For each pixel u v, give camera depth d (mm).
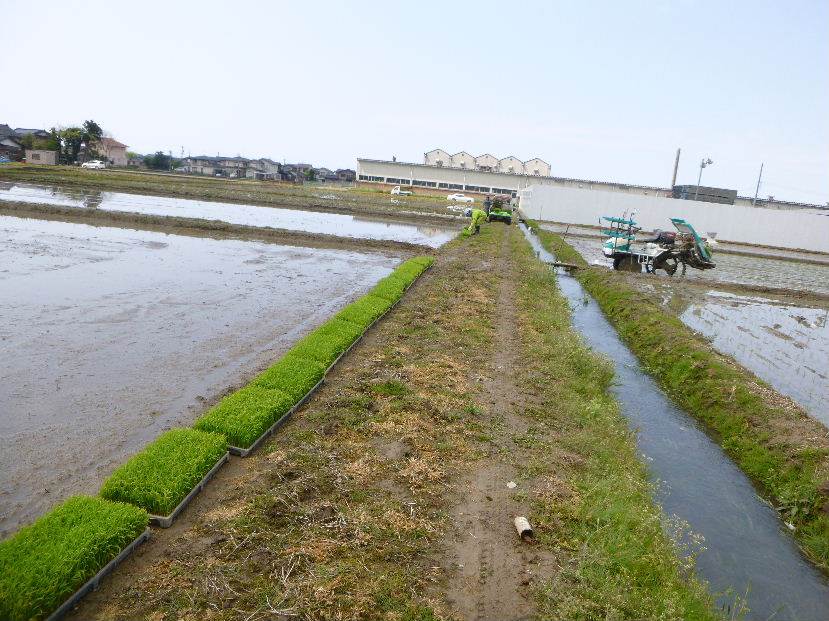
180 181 54750
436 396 7742
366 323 10594
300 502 5082
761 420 8016
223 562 4250
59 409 6633
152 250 17828
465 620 3945
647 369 11250
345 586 4102
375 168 74000
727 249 38594
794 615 4793
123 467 5059
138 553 4355
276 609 3828
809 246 44125
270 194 46188
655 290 19281
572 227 45375
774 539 5926
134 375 7809
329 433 6441
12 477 5230
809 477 6477
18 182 37562
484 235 28781
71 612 3752
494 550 4746
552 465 6289
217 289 13320
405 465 5914
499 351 10320
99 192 36344
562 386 8789
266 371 7547
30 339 8836
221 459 5613
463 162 88188
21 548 3916
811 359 12203
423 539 4773
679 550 5414
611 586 4344
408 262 17797
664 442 8008
